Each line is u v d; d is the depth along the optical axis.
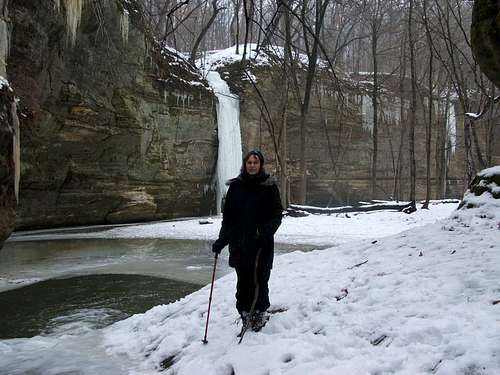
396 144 37.19
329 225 20.58
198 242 16.78
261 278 4.11
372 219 22.09
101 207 22.67
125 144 23.05
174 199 26.83
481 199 6.64
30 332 6.30
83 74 19.58
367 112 35.34
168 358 4.32
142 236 18.38
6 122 8.74
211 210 29.59
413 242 6.17
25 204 19.34
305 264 6.73
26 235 18.52
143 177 24.64
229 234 4.18
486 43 5.49
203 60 33.59
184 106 26.58
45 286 9.44
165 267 11.71
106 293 8.80
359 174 35.72
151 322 5.55
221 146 29.36
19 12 14.73
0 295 8.64
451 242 5.65
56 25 16.84
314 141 33.56
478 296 3.77
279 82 31.09
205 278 10.30
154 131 24.81
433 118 37.78
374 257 5.97
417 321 3.50
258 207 4.08
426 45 31.19
